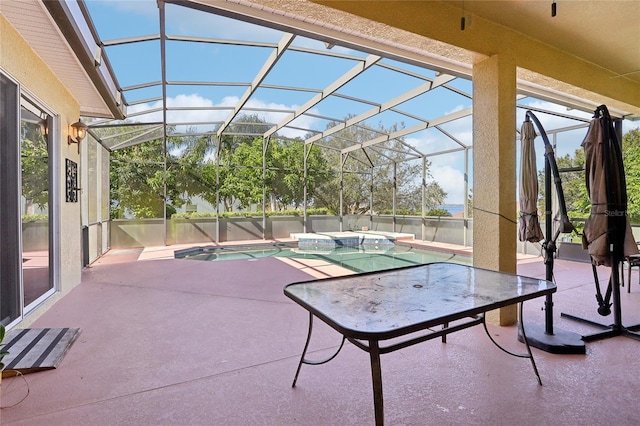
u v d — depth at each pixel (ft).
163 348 9.68
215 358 9.05
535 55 12.55
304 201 42.70
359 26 9.91
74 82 15.57
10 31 10.89
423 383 7.70
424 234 38.78
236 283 17.75
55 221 14.79
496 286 7.85
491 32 11.39
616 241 10.44
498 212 11.18
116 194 33.19
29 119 12.79
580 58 14.12
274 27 11.88
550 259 10.12
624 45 13.08
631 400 7.02
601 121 10.35
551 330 9.95
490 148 11.43
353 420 6.44
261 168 41.09
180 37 15.69
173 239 35.99
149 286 17.07
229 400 7.11
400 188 42.47
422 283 8.21
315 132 39.47
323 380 7.92
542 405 6.84
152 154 35.60
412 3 10.14
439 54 11.37
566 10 10.74
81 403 7.00
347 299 6.88
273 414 6.63
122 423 6.36
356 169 46.57
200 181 38.22
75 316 12.42
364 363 8.76
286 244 38.40
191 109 26.84
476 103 11.90
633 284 17.10
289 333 10.83
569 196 25.80
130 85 19.53
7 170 11.08
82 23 11.02
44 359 8.70
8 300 11.02
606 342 10.02
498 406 6.81
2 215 10.80
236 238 39.40
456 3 10.53
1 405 6.91
